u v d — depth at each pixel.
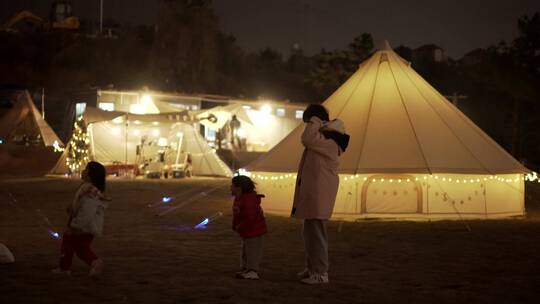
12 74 42.03
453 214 12.14
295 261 7.32
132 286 5.75
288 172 12.30
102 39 48.44
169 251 7.94
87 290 5.56
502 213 12.66
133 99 28.72
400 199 12.12
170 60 42.78
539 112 33.19
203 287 5.75
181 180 21.77
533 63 33.00
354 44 43.00
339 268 6.90
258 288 5.75
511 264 7.20
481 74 34.72
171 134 24.17
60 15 52.41
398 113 12.62
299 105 32.56
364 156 11.97
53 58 45.09
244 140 30.34
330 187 6.01
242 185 6.27
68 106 30.75
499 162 12.52
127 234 9.54
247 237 6.20
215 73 45.38
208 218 11.38
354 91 13.28
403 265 7.12
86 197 6.12
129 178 22.38
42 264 6.84
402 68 13.45
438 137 12.37
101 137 23.44
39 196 15.38
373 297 5.46
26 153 27.53
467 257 7.69
